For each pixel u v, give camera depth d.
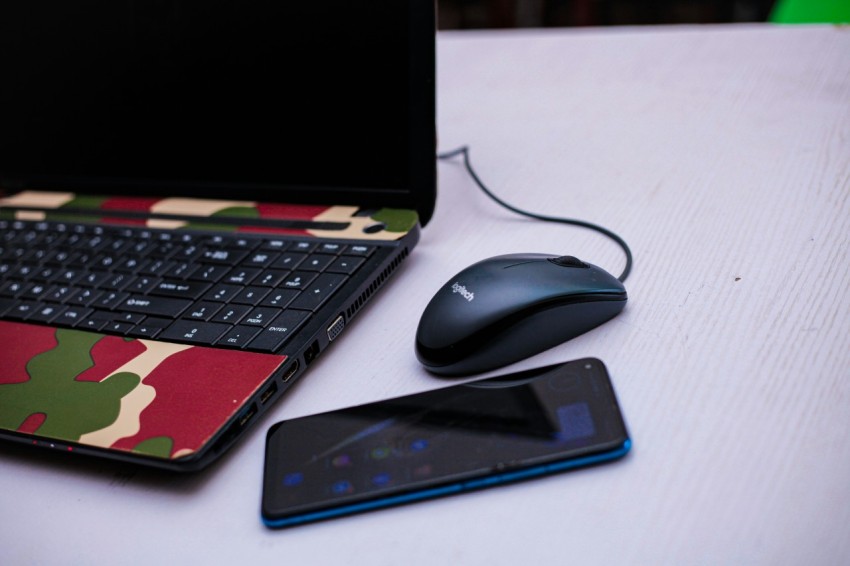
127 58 0.64
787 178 0.61
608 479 0.36
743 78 0.82
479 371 0.44
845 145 0.65
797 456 0.36
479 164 0.73
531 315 0.44
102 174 0.69
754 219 0.56
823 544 0.32
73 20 0.66
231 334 0.47
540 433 0.37
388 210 0.58
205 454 0.38
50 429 0.41
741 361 0.42
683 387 0.41
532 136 0.77
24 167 0.72
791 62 0.84
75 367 0.47
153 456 0.38
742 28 0.96
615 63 0.92
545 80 0.91
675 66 0.89
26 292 0.57
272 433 0.41
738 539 0.32
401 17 0.54
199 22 0.61
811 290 0.47
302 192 0.61
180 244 0.59
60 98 0.68
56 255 0.61
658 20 2.50
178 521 0.37
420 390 0.44
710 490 0.35
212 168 0.64
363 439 0.39
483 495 0.36
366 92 0.57
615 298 0.46
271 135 0.61
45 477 0.41
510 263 0.47
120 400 0.43
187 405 0.41
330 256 0.54
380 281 0.53
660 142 0.71
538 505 0.35
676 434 0.38
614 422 0.37
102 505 0.39
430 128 0.55
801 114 0.72
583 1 2.25
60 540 0.37
